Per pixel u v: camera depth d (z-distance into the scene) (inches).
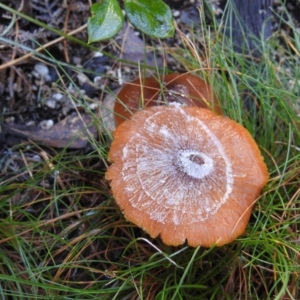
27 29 9.4
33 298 7.8
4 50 9.2
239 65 9.5
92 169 8.9
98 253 8.3
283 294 7.5
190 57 9.4
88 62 9.6
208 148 7.3
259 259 7.6
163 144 7.2
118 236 8.6
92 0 9.5
